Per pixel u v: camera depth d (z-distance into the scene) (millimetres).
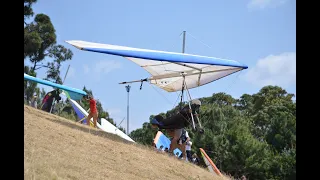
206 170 9891
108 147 8359
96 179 5992
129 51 10930
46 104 16594
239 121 38188
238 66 13094
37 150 6320
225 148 32312
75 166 6246
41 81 15375
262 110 52969
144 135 38531
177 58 11852
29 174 5070
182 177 8141
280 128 39562
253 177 31156
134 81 14609
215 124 34844
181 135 11039
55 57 37062
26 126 7660
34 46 33969
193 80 14617
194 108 11172
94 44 11203
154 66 13484
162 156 9398
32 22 36469
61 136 7895
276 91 62062
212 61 12492
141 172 7371
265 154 31891
